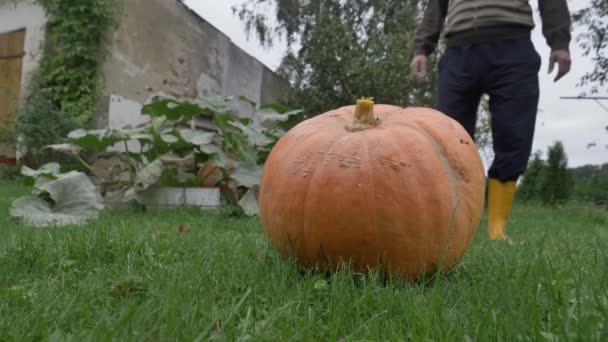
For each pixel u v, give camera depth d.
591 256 2.07
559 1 3.05
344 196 1.62
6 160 8.91
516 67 3.02
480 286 1.47
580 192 11.88
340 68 10.77
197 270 1.60
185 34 11.05
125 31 9.38
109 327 1.05
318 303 1.33
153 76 10.12
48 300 1.27
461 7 3.18
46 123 8.03
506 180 3.13
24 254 1.85
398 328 1.14
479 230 3.61
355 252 1.64
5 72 9.38
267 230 1.86
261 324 1.12
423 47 3.48
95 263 1.88
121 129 5.13
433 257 1.66
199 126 9.73
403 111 1.93
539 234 3.33
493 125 3.18
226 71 12.83
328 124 1.87
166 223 3.44
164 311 1.11
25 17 9.23
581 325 1.00
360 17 14.35
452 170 1.72
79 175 4.05
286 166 1.78
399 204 1.60
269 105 5.93
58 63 8.86
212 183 5.07
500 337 1.01
